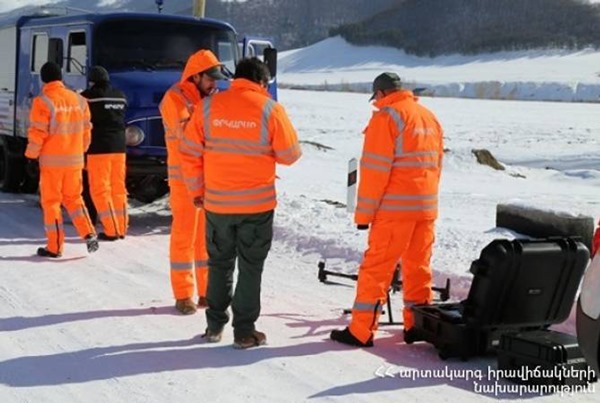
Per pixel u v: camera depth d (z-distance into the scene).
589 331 4.65
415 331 6.21
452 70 141.38
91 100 9.69
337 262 9.01
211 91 6.96
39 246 9.59
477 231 10.25
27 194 13.82
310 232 9.89
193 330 6.55
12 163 13.47
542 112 48.91
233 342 6.22
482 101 66.19
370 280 6.14
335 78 137.12
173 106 6.81
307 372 5.66
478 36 155.38
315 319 6.94
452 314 6.03
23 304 7.19
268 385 5.41
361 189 5.98
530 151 26.27
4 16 13.81
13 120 13.09
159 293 7.64
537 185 18.62
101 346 6.12
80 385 5.38
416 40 159.88
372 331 6.20
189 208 6.90
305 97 60.84
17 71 12.90
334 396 5.24
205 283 7.12
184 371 5.64
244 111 5.84
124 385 5.38
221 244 6.05
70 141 8.90
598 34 147.00
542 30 151.88
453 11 163.00
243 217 5.89
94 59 10.84
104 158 9.80
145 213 12.13
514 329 5.99
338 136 29.77
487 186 18.08
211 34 11.64
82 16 11.12
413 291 6.32
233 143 5.84
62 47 11.38
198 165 6.08
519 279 5.75
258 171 5.88
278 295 7.75
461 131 33.34
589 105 60.09
